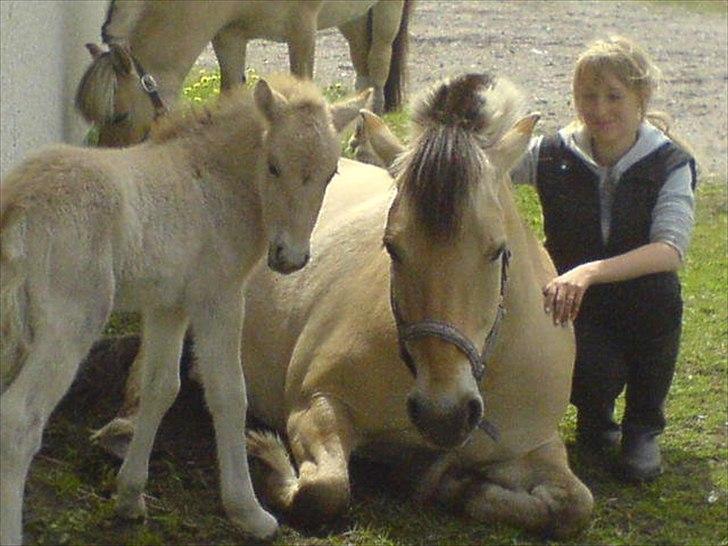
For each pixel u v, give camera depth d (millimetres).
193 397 5039
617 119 4797
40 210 3465
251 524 4043
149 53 7070
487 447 4371
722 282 7359
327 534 4199
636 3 16969
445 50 13086
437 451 4453
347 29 9711
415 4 9875
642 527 4574
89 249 3520
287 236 3764
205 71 10391
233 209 3873
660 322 4918
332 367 4434
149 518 4148
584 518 4324
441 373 3715
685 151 4930
